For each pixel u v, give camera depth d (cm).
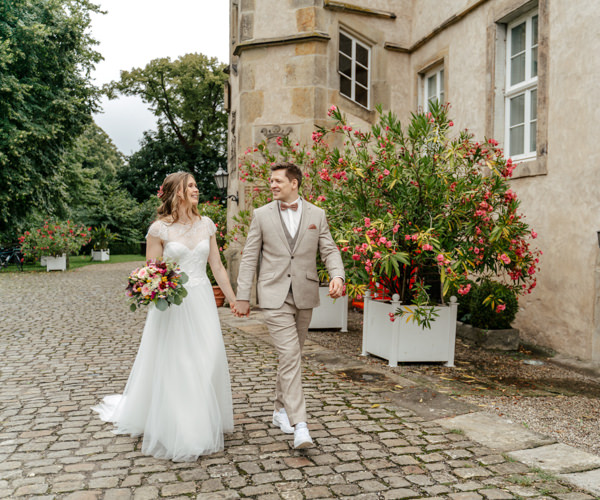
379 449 316
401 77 960
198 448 297
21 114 1798
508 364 550
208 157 3906
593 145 550
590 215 553
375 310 564
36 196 1978
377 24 938
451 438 334
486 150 529
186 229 333
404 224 508
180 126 3878
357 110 924
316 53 888
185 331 319
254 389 444
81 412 384
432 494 259
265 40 902
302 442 293
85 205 3212
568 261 583
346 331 734
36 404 403
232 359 553
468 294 662
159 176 3959
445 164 520
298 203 338
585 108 560
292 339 319
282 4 903
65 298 1109
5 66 1697
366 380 473
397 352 529
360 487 267
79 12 1980
